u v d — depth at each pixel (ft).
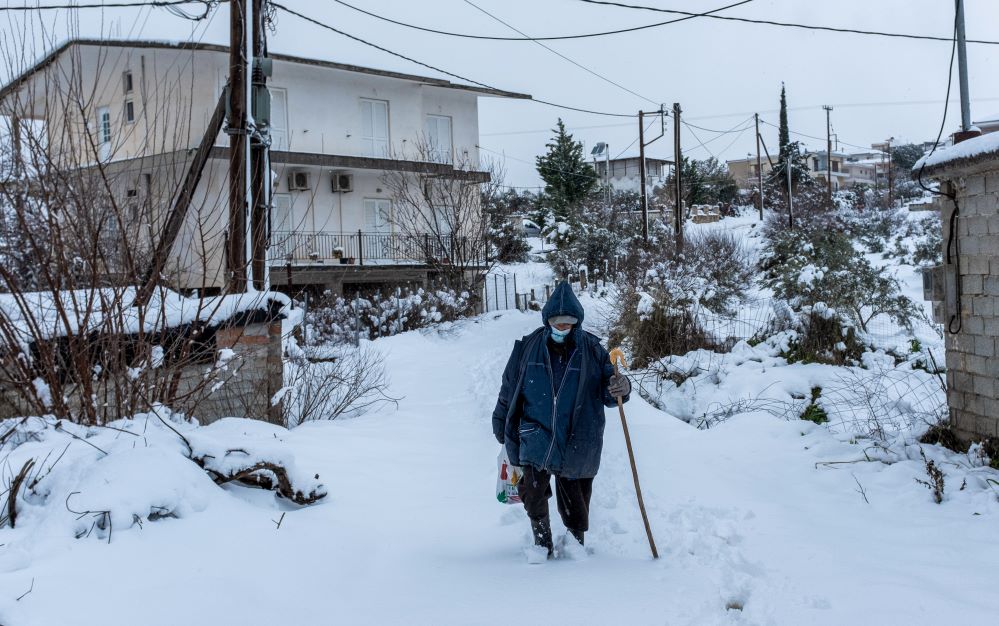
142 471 16.81
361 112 98.89
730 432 27.68
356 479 22.57
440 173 96.89
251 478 19.19
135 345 21.80
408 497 21.54
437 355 57.93
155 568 14.53
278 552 16.08
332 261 93.20
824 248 47.16
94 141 23.16
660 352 42.50
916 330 45.70
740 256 87.20
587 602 13.83
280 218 89.56
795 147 217.77
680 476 23.27
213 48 70.38
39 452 17.61
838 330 40.55
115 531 15.56
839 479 21.93
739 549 16.78
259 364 29.07
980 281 22.68
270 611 13.56
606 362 17.08
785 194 194.08
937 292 24.08
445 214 94.17
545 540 16.69
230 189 30.81
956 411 23.85
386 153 100.58
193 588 13.83
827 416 30.83
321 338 63.31
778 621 12.90
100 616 12.59
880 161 334.24
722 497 20.99
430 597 14.42
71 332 20.11
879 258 94.17
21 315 20.80
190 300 25.32
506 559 16.66
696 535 17.72
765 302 54.49
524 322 75.15
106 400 20.56
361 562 16.42
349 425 31.04
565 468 16.57
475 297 85.61
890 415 28.43
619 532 18.54
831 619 12.92
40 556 14.26
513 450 16.98
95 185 21.89
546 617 13.21
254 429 24.40
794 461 23.88
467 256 93.71
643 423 30.40
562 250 125.90
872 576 14.87
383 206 100.83
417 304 75.72
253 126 32.76
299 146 93.35
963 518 18.21
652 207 189.78
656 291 45.50
